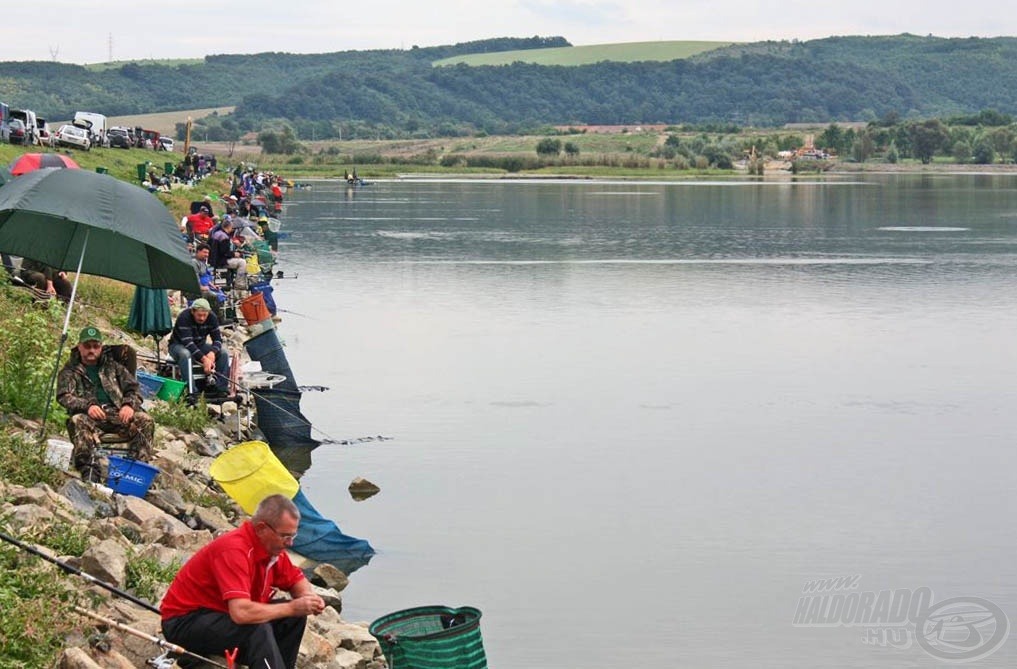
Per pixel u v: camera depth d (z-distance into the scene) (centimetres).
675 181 16075
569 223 7350
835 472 1955
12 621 927
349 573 1480
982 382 2656
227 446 1822
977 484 1902
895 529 1683
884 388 2588
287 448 2031
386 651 1038
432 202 9638
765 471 1953
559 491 1827
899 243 6078
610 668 1233
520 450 2052
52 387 1484
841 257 5316
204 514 1404
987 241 6225
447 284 4241
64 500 1211
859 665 1257
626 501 1786
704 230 6894
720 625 1348
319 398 2409
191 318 1942
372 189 12138
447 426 2205
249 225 4572
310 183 13488
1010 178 18500
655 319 3491
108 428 1376
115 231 1398
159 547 1181
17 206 1389
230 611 878
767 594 1443
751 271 4738
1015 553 1591
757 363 2838
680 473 1936
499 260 5059
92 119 8294
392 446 2062
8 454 1273
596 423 2248
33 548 962
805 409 2388
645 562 1538
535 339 3127
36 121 6850
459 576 1474
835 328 3362
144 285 1555
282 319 3394
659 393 2508
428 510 1723
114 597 1037
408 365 2761
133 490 1342
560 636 1306
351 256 5156
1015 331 3328
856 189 13425
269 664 876
